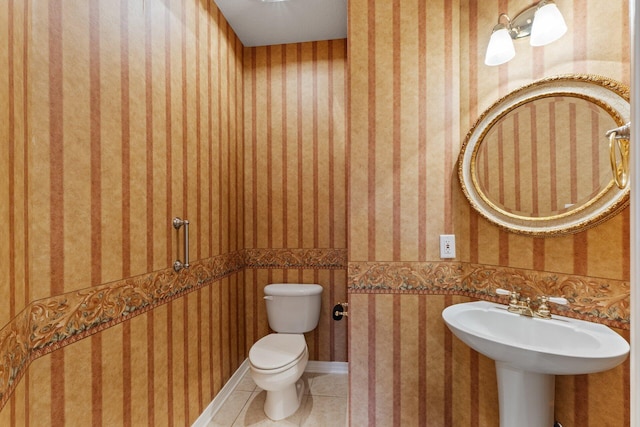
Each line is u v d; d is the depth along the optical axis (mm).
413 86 1460
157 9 1399
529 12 1274
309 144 2283
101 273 1111
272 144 2312
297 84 2301
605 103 1101
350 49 1492
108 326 1137
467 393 1417
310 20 2064
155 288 1363
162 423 1390
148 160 1334
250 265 2312
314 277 2271
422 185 1455
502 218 1312
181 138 1558
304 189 2285
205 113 1787
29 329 880
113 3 1164
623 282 1052
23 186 838
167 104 1457
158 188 1391
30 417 886
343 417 1784
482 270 1376
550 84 1217
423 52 1456
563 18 1182
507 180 1316
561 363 899
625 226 1052
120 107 1193
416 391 1462
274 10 1975
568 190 1184
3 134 731
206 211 1783
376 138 1477
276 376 1632
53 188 953
